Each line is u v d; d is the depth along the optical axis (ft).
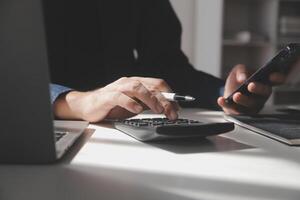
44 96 1.28
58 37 3.98
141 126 1.90
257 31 10.05
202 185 1.15
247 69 3.14
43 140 1.32
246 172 1.30
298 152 1.63
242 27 10.19
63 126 2.00
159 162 1.42
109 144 1.72
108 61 4.26
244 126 2.23
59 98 2.42
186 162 1.43
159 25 4.40
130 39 4.47
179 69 3.87
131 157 1.49
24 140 1.31
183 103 3.27
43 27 1.22
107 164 1.38
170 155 1.54
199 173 1.28
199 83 3.42
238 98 2.67
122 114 2.30
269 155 1.56
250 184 1.17
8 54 1.23
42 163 1.34
